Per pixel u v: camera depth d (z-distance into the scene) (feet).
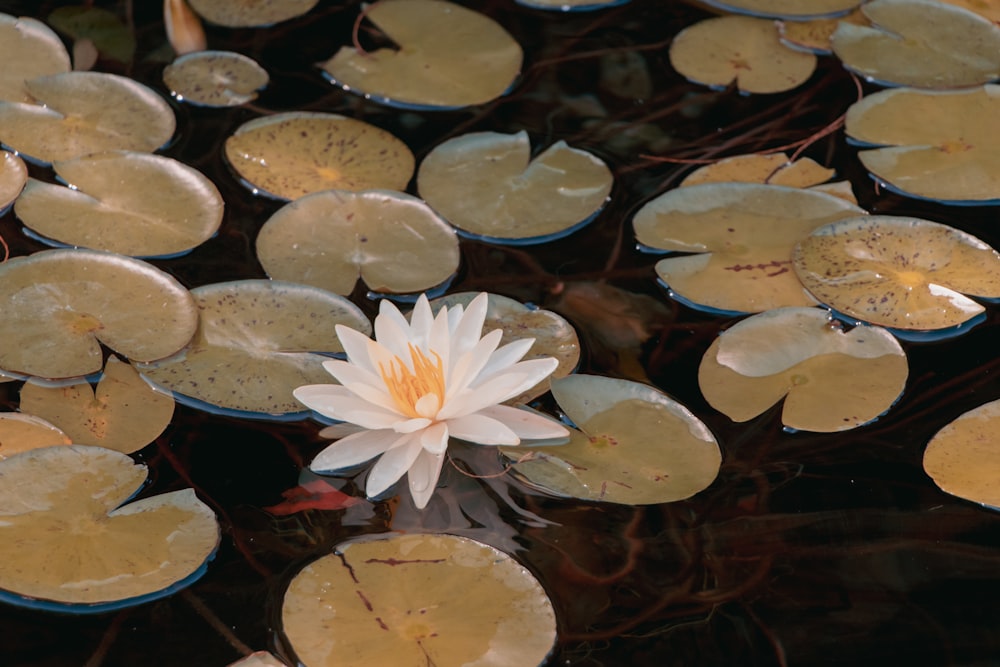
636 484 7.33
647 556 7.28
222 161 7.87
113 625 7.16
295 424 7.43
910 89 8.07
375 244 7.70
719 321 7.61
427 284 7.64
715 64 8.19
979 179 7.86
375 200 7.76
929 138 7.95
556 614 7.20
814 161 7.93
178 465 7.36
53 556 7.21
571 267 7.71
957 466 7.38
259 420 7.43
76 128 7.90
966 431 7.43
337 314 7.55
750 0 8.34
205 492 7.32
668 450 7.39
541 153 7.94
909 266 7.66
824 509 7.34
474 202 7.80
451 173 7.86
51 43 8.10
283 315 7.54
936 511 7.34
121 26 8.24
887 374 7.50
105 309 7.53
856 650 7.18
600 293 7.66
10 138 7.86
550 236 7.76
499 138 7.94
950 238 7.70
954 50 8.16
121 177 7.79
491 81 8.11
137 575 7.20
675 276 7.68
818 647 7.18
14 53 8.05
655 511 7.34
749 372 7.51
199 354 7.48
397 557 7.24
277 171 7.85
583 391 7.46
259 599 7.20
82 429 7.38
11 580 7.17
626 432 7.41
